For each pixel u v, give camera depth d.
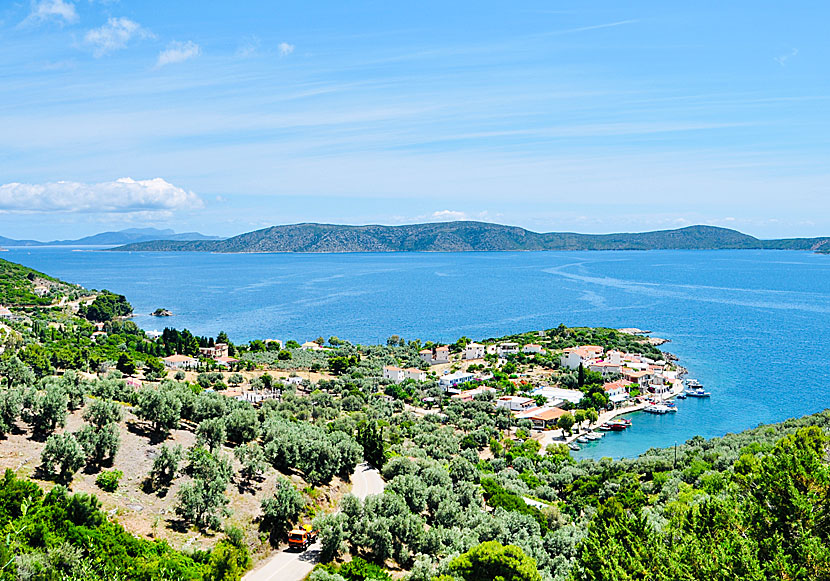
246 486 60.16
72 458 50.59
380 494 61.97
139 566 38.16
